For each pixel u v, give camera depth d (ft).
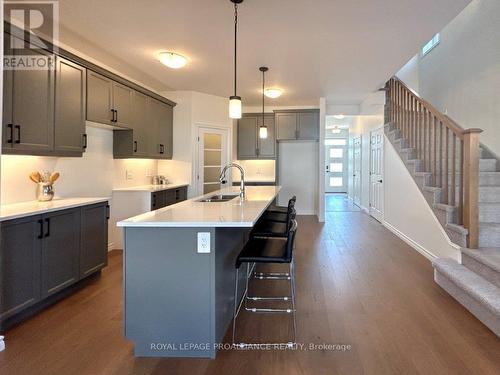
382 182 21.47
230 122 21.59
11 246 7.63
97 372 6.19
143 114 16.01
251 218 6.93
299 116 23.58
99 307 9.04
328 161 45.70
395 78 18.70
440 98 18.11
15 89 8.82
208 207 9.00
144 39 11.82
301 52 13.15
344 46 12.50
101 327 7.93
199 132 19.93
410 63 22.62
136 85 15.10
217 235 6.85
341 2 9.28
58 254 9.15
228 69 15.24
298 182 25.57
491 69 13.55
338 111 24.67
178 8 9.58
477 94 14.58
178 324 6.73
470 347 7.03
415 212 15.21
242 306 9.17
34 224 8.29
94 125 13.38
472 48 14.94
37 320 8.25
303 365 6.41
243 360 6.59
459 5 9.47
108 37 11.63
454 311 8.77
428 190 13.32
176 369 6.30
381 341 7.28
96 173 14.03
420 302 9.35
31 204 9.64
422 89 20.61
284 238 9.88
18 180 10.02
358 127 30.50
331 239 17.37
